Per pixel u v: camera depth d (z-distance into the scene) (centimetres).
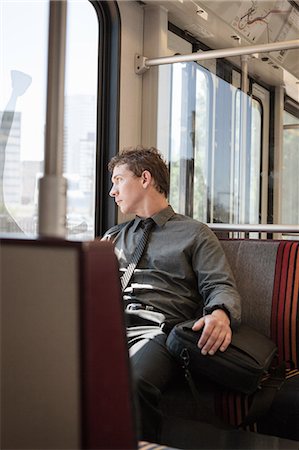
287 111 319
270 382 246
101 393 59
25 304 60
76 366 58
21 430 60
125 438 61
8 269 61
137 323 265
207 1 329
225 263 268
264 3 327
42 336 60
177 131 353
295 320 274
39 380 60
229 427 237
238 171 333
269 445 200
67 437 59
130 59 347
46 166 69
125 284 276
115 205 339
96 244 61
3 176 265
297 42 311
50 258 59
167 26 359
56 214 68
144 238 281
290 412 232
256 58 325
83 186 327
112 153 339
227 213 337
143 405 221
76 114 318
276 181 322
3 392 61
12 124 269
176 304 267
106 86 338
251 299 286
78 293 58
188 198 350
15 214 270
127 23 342
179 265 272
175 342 237
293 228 316
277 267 284
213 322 233
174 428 226
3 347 61
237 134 333
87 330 58
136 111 355
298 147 316
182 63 348
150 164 283
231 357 232
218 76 339
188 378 237
